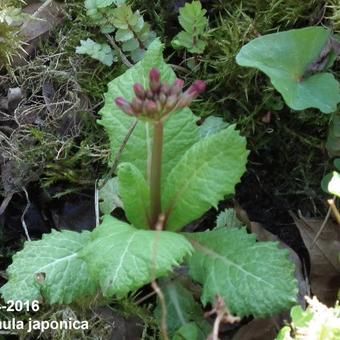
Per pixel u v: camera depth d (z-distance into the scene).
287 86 0.19
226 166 0.17
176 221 0.18
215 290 0.17
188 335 0.17
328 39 0.20
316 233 0.20
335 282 0.19
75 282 0.18
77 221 0.21
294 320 0.16
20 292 0.18
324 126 0.21
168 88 0.16
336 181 0.17
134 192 0.18
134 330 0.19
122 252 0.16
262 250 0.18
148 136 0.19
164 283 0.19
